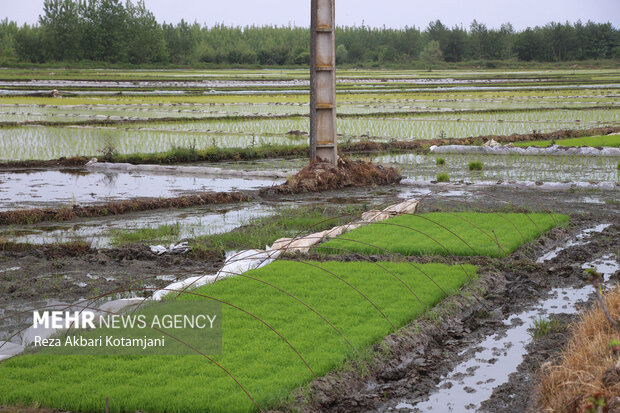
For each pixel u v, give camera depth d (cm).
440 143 2959
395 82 7594
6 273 1072
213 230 1424
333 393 640
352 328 780
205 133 3341
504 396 641
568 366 618
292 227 1429
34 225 1495
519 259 1138
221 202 1783
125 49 11244
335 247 1190
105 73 8938
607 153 2562
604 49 12962
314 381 647
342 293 920
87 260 1152
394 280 985
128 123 3712
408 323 816
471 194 1844
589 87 6231
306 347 724
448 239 1248
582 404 541
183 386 633
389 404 634
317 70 2067
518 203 1677
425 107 4638
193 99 5309
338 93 5872
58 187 2012
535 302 929
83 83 6719
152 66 10975
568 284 1008
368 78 8138
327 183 2011
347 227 1394
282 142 3069
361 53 13625
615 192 1847
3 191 1925
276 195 1897
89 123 3638
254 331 775
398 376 693
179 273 1077
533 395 629
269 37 14700
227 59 11838
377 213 1466
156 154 2600
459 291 944
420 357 742
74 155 2655
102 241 1327
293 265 1079
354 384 667
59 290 985
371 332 769
